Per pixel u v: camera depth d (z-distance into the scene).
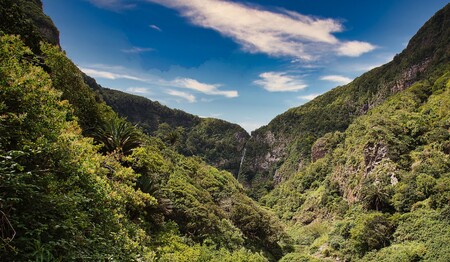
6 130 6.01
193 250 20.53
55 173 7.20
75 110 20.75
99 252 6.80
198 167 61.12
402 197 54.12
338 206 76.69
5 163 4.74
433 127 64.31
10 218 4.62
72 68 23.42
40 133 6.82
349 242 55.41
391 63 144.00
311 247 65.06
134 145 21.84
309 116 179.75
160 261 14.13
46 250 4.63
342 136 121.69
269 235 50.56
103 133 20.31
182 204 31.20
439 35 111.44
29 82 7.16
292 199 113.31
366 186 65.38
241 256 27.70
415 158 61.00
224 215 41.66
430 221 45.78
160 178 28.34
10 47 9.40
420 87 86.94
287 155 173.00
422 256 40.94
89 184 8.47
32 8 50.16
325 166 113.62
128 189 14.66
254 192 160.25
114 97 160.75
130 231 12.56
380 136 71.19
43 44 20.92
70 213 6.02
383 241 49.09
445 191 48.00
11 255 4.38
